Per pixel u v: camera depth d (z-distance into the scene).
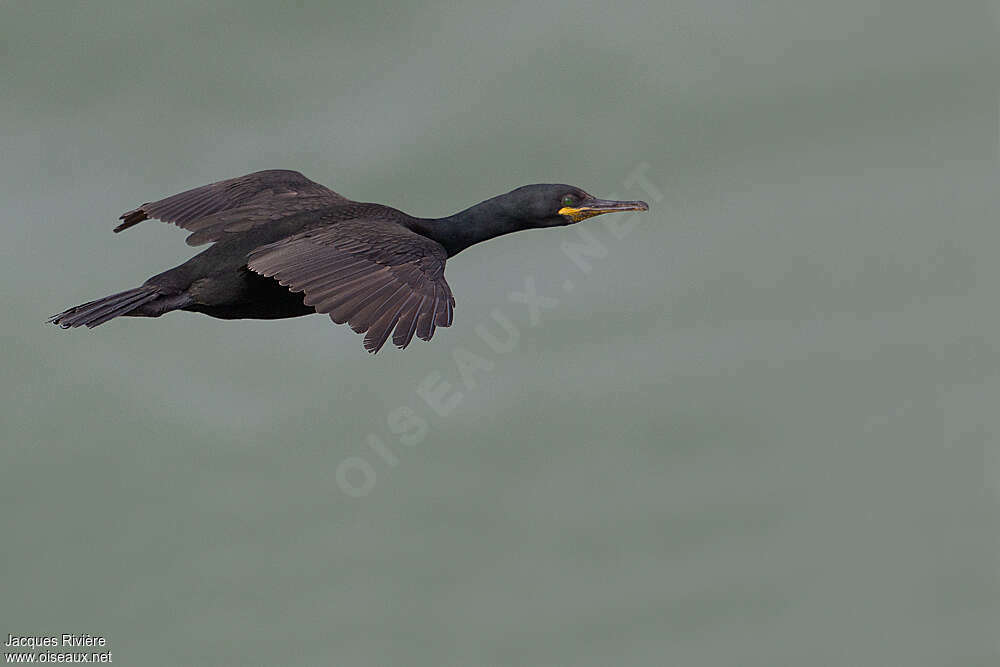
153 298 14.56
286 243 14.13
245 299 14.77
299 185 15.95
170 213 15.67
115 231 15.83
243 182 15.92
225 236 15.07
